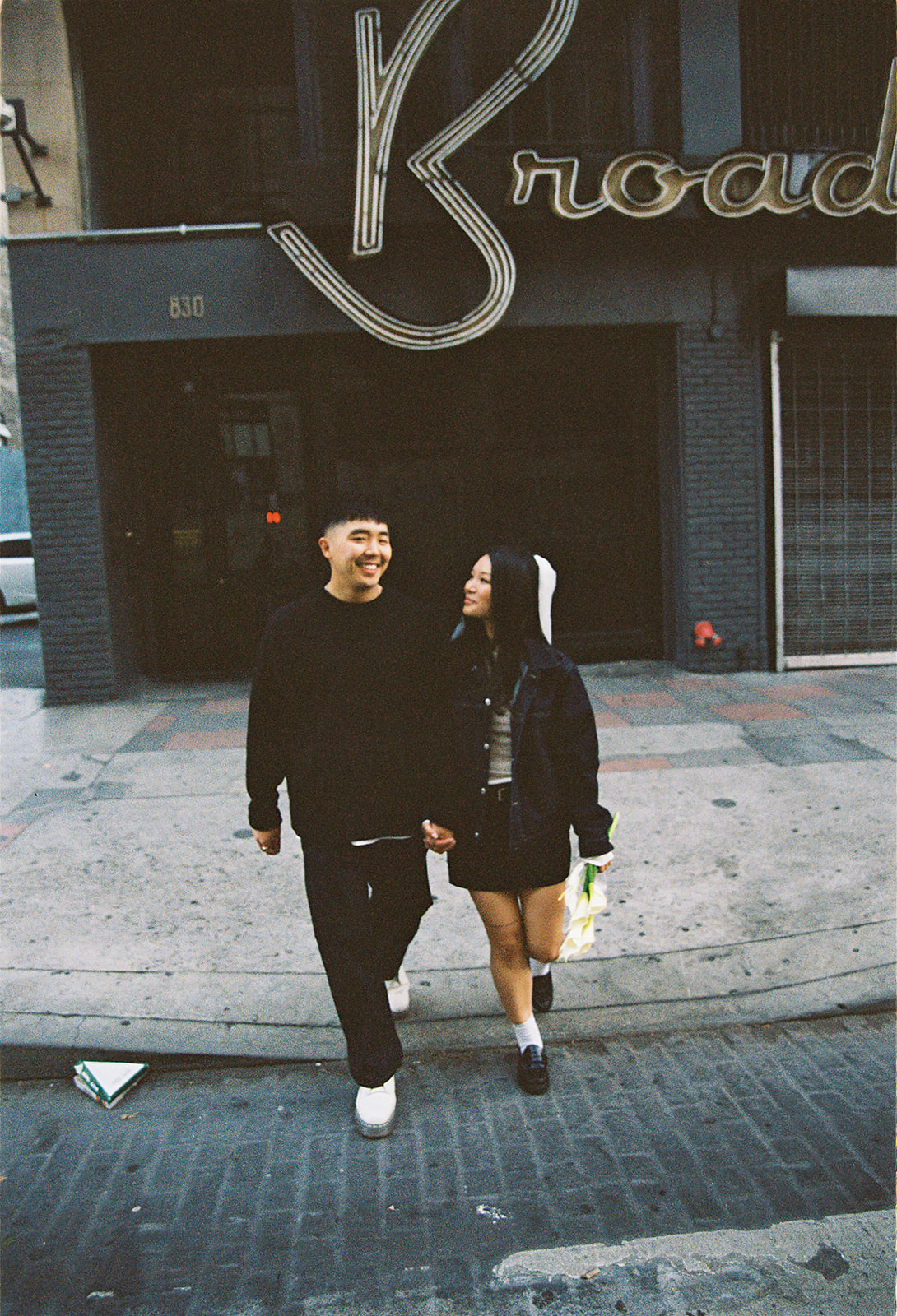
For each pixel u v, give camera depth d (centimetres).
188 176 834
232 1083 312
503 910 292
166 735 707
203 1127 291
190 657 902
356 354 843
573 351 866
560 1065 316
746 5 803
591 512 888
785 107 820
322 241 783
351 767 279
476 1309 222
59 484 802
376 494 863
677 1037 331
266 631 284
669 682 832
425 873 306
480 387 856
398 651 278
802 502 859
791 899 420
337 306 768
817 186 775
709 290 819
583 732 286
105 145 833
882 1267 231
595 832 283
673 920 405
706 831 500
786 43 813
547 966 339
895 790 550
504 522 878
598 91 823
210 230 771
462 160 757
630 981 360
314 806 282
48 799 571
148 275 779
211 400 872
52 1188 265
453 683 286
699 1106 294
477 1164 271
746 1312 220
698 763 610
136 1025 333
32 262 778
